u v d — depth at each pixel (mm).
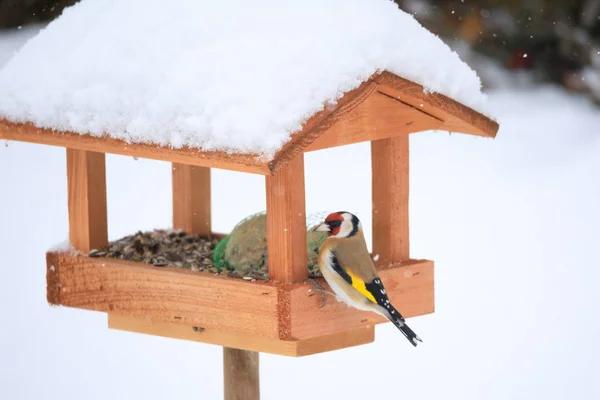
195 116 8289
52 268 10328
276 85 8117
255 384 10133
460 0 23828
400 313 9812
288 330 8711
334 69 8281
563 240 17641
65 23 9945
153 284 9594
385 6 9102
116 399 13469
